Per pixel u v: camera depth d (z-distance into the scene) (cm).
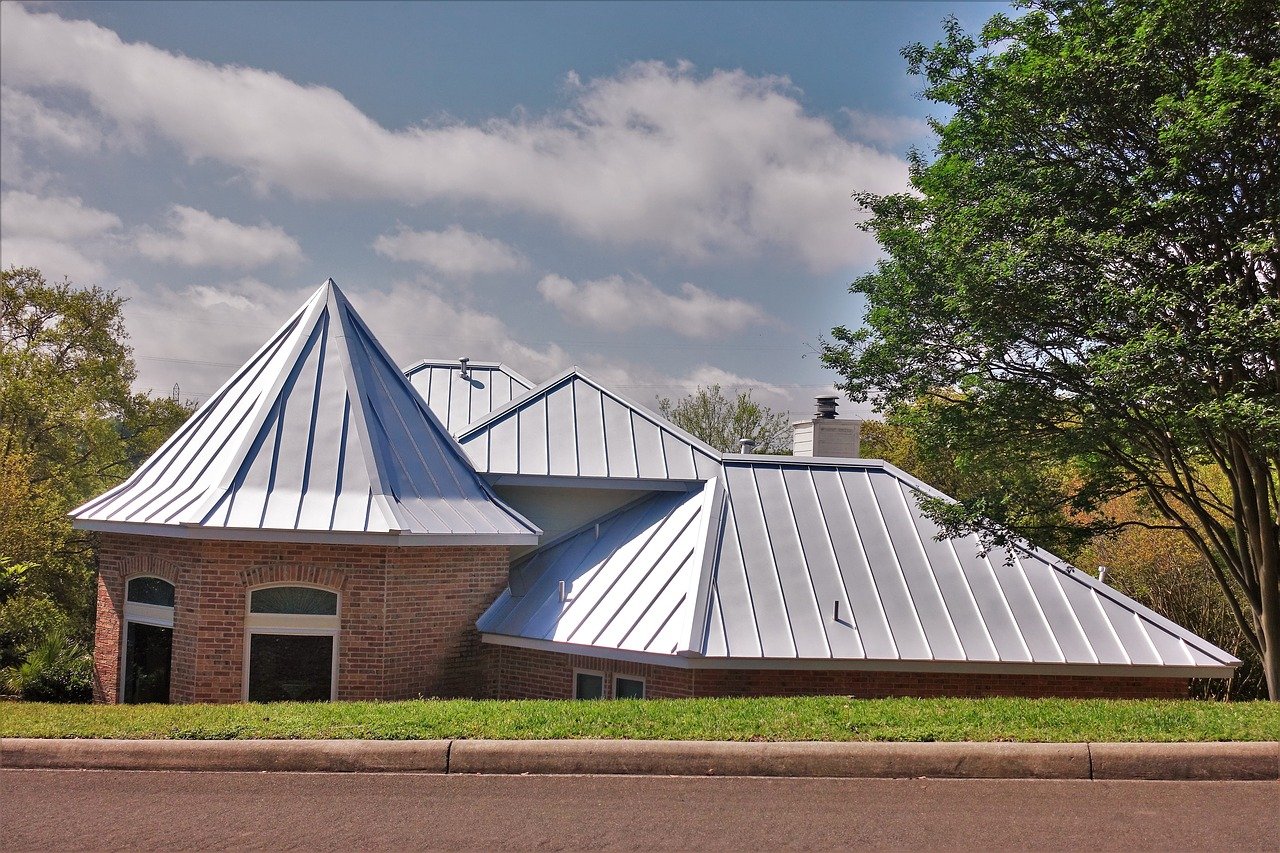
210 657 1491
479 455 1891
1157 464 1858
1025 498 1744
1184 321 1326
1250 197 1321
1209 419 1300
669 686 1530
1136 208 1345
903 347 1591
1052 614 1653
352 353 1759
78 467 4050
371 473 1593
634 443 1980
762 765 853
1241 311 1245
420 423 1788
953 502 1730
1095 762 856
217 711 1007
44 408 3738
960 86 1494
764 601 1612
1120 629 1634
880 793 804
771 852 673
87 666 1728
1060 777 853
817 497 1881
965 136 1529
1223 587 1816
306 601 1527
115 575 1616
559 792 800
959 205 1554
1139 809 770
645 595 1639
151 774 845
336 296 1833
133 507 1587
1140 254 1351
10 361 3791
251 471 1564
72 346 4159
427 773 852
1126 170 1416
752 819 738
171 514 1519
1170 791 816
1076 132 1432
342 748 862
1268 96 1183
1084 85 1359
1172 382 1308
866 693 1545
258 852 667
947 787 822
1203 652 1608
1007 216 1439
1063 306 1402
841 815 748
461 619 1655
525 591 1764
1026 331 1460
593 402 2056
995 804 778
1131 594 2623
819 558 1723
